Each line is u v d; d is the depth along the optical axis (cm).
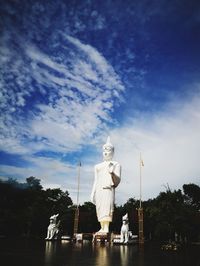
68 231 9562
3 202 9344
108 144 6438
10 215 8719
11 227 8869
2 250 3098
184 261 2414
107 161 6394
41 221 9081
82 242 5784
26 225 9119
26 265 1847
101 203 6119
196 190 9981
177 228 7738
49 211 9394
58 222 6469
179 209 7962
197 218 8012
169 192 8319
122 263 2150
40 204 9506
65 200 10425
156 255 3050
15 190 9762
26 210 9206
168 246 4291
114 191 6225
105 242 5522
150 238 9469
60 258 2375
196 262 2338
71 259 2331
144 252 3484
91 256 2662
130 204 10038
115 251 3503
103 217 6041
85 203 10450
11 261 2061
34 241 5403
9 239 5956
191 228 7712
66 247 3900
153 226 9106
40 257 2405
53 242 5306
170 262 2314
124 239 5394
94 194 6291
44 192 10300
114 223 9219
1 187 9481
